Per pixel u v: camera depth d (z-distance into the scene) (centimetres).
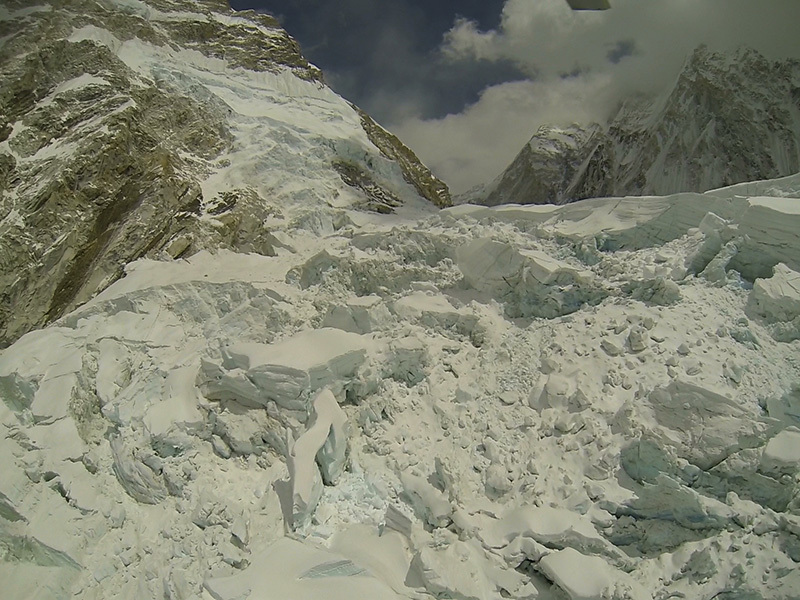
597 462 935
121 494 1027
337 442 1019
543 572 830
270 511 963
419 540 894
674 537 861
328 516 970
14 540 916
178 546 908
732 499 853
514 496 948
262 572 833
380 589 812
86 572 893
